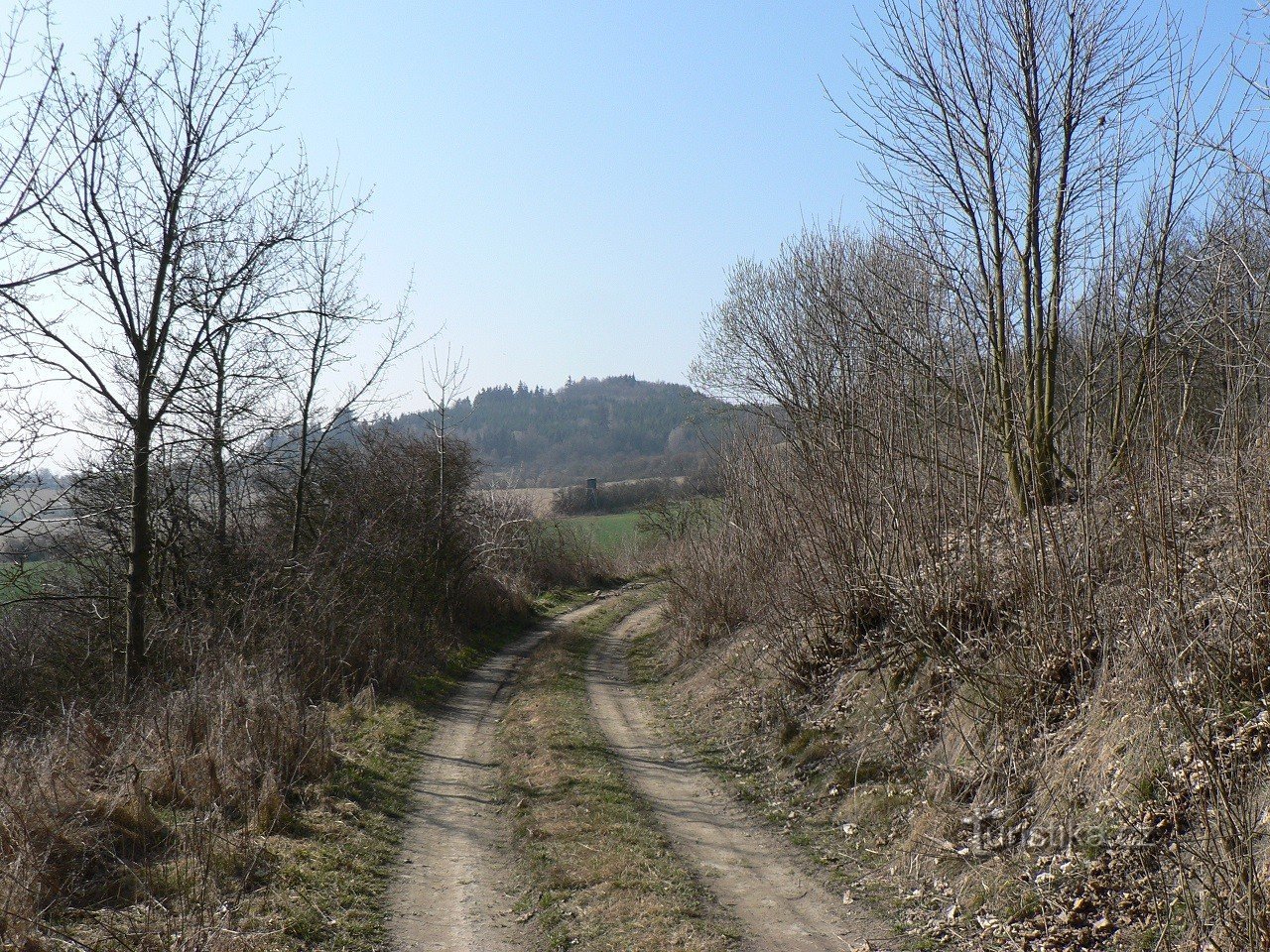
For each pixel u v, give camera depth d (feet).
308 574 52.49
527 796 31.35
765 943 19.43
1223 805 14.64
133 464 46.09
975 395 34.55
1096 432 31.96
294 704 33.60
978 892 19.92
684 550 69.26
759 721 37.70
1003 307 35.06
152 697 35.40
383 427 73.92
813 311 60.34
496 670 64.95
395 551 63.46
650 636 75.41
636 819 28.14
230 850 22.91
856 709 32.48
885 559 35.45
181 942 17.51
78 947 17.69
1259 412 23.22
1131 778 18.86
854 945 19.22
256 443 57.62
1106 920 16.94
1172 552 21.07
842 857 24.54
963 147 35.01
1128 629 21.12
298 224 51.19
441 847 27.12
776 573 43.37
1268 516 20.13
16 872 19.08
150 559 52.24
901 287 41.29
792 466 44.14
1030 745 23.29
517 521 98.94
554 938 20.15
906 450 35.32
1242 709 18.03
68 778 23.50
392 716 44.04
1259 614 19.21
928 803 24.26
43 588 51.93
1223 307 23.35
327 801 29.71
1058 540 27.63
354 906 22.03
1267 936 13.20
